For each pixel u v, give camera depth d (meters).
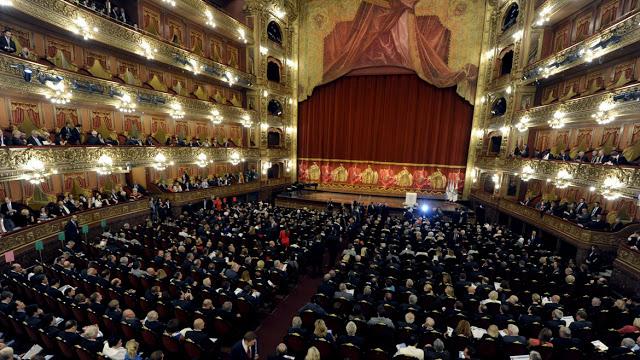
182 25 21.62
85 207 15.14
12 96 14.04
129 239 13.52
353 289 9.07
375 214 21.19
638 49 14.02
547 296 9.17
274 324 9.55
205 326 7.39
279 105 29.64
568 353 6.27
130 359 5.49
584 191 17.52
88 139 15.46
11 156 11.41
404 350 5.94
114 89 16.12
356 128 29.27
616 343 7.05
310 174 30.98
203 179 23.42
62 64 14.68
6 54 11.55
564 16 18.56
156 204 18.47
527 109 19.55
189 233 14.34
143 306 8.18
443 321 7.64
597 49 14.18
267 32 27.11
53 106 15.74
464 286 9.30
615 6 15.41
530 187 21.50
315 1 28.06
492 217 22.42
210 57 23.86
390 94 28.14
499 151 23.52
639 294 10.56
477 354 6.60
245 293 8.46
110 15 16.83
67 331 6.43
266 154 27.42
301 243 13.16
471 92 25.33
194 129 23.94
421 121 27.59
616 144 15.60
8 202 12.83
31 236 11.76
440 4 25.09
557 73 17.98
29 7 12.44
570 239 14.18
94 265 10.07
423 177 28.05
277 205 26.75
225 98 25.61
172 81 21.75
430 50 25.72
